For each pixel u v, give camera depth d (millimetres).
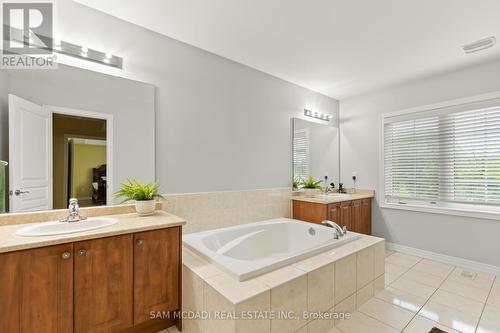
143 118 2254
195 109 2582
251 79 3055
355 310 2061
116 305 1526
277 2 1862
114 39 2111
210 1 1860
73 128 1944
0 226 1605
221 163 2779
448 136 3121
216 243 2408
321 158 3955
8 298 1232
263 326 1438
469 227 2941
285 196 3426
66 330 1369
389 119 3664
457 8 1888
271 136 3279
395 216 3584
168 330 1805
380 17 2025
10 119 1690
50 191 1843
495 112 2775
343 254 2010
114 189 2100
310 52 2648
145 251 1638
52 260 1333
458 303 2160
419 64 2891
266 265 1692
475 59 2742
